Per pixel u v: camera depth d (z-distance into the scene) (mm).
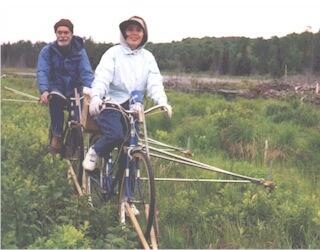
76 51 7984
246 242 5816
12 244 4746
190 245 5797
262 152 10516
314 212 6348
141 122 5867
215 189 7488
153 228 5555
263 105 15609
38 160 6914
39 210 5445
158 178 7371
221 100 17500
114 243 5125
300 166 10133
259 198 6609
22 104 14914
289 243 5863
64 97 7953
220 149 10867
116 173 6121
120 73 6047
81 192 6418
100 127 6086
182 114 14430
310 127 13430
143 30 6031
